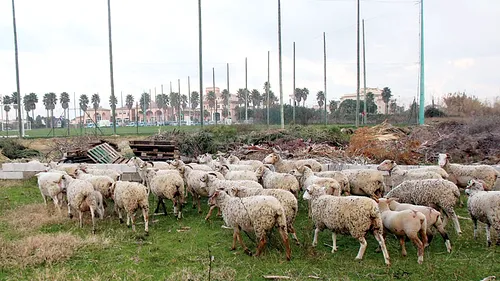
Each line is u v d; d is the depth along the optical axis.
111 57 35.25
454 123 27.03
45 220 11.40
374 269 7.51
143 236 9.98
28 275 7.62
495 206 8.13
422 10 32.34
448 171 12.22
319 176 11.61
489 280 6.76
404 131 25.52
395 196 9.91
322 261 7.98
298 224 10.57
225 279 7.21
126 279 7.35
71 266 8.03
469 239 8.97
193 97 114.50
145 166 14.00
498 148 18.81
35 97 83.44
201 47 32.16
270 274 7.44
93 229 10.37
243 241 9.37
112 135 35.81
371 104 63.06
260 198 8.32
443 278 7.07
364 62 41.25
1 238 9.47
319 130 25.86
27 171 18.09
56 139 32.41
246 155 20.42
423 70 32.09
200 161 17.72
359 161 17.58
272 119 54.22
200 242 9.45
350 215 7.93
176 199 12.05
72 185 11.04
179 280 7.21
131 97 115.00
